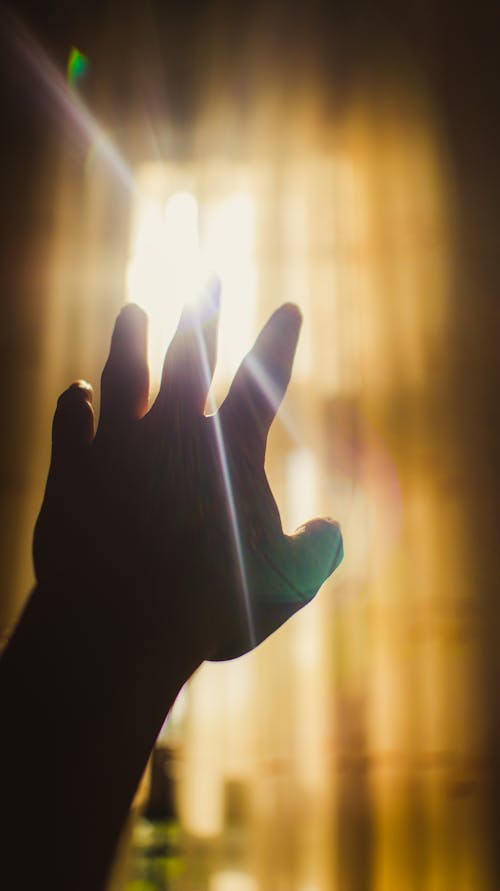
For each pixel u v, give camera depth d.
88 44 1.89
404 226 1.78
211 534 0.31
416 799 1.44
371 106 1.87
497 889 1.40
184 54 1.89
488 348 1.71
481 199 1.81
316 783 1.44
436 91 1.88
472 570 1.57
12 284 1.74
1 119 1.84
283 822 1.43
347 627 1.52
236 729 1.49
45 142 1.83
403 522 1.59
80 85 1.87
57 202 1.79
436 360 1.70
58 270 1.75
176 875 1.42
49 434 1.65
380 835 1.42
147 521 0.31
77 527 0.32
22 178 1.81
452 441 1.65
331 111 1.86
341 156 1.83
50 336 1.71
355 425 1.65
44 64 1.88
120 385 0.35
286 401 1.66
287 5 1.93
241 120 1.85
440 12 1.94
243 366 0.35
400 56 1.91
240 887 1.41
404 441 1.65
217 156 1.82
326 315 1.72
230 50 1.89
